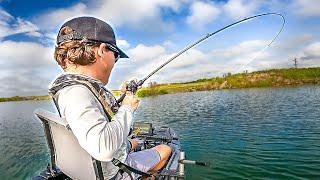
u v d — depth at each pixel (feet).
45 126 7.34
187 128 62.69
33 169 36.83
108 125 5.92
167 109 108.88
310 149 38.55
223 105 113.29
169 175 11.50
